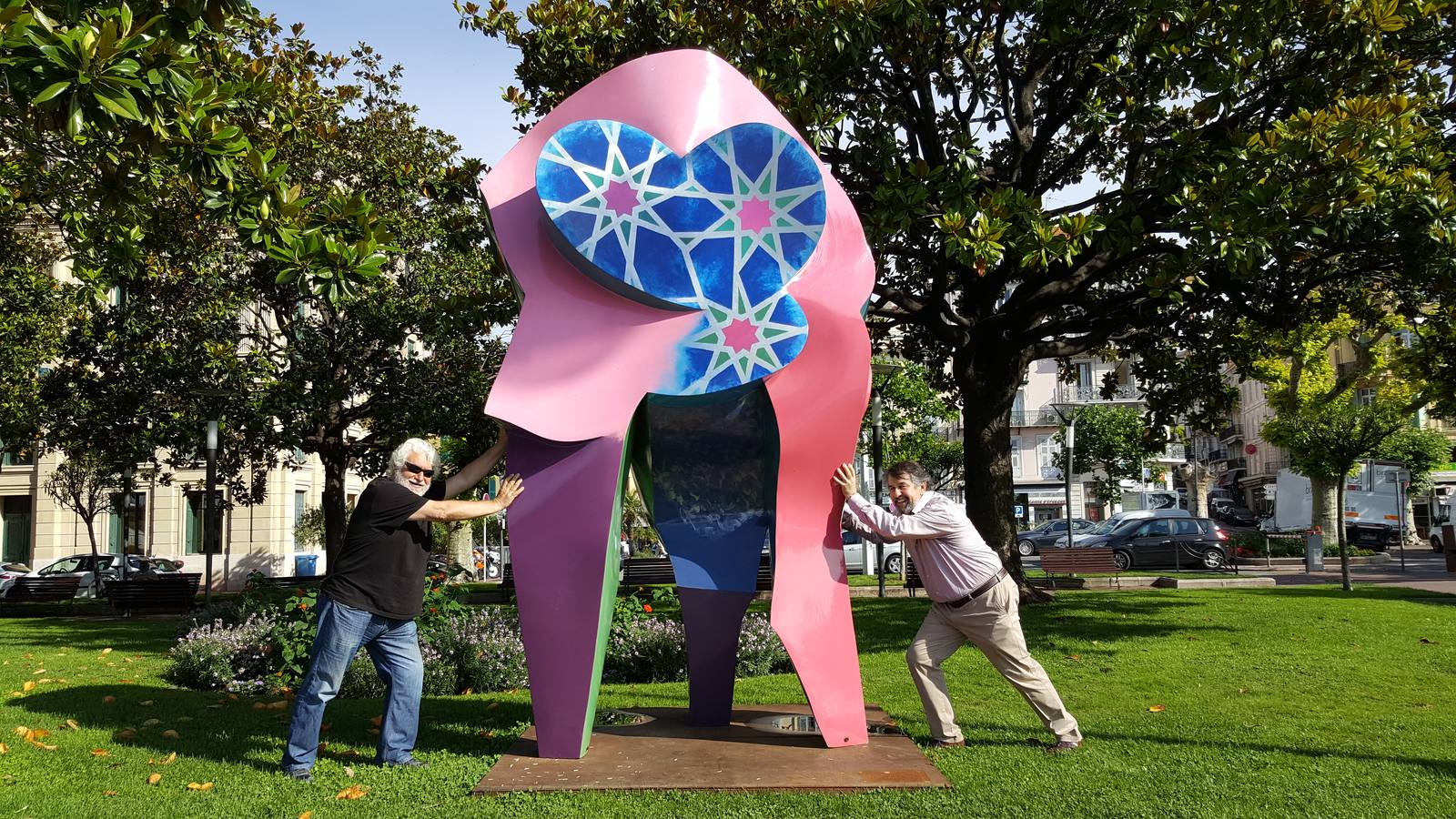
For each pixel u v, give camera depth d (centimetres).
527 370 542
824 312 562
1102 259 1303
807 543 563
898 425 3238
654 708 672
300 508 3519
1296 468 3578
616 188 549
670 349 546
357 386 1856
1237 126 1155
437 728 625
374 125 1839
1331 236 1017
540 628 527
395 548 512
